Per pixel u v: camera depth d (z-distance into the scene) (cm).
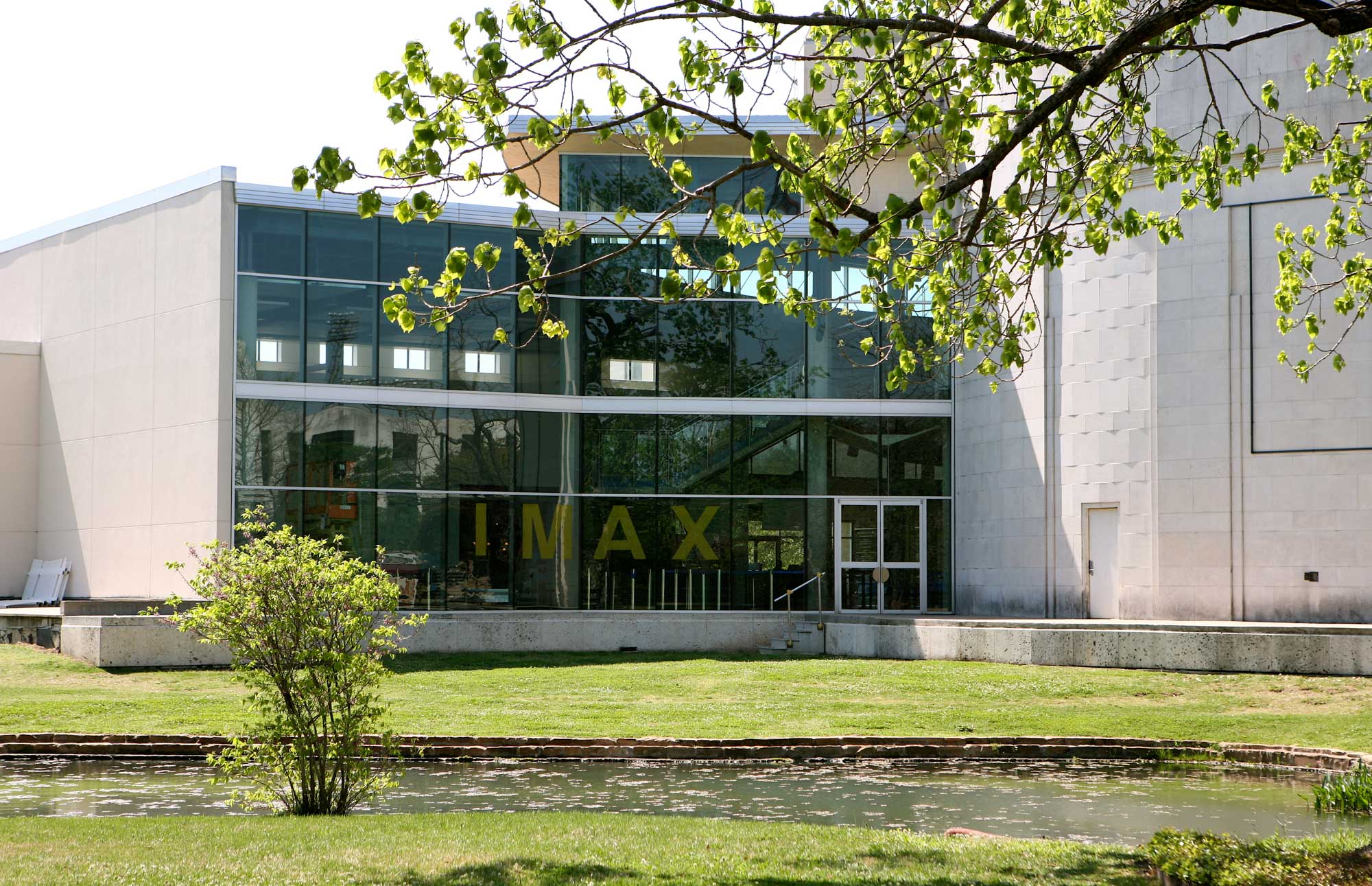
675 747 1753
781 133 3045
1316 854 907
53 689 2220
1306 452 2484
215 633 1264
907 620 2664
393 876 887
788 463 3097
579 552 3025
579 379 3056
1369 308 2438
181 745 1783
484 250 958
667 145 3116
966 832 1170
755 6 1054
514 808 1366
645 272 3091
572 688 2295
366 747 1307
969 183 957
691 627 2916
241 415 2884
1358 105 2445
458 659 2702
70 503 3272
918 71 1043
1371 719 1894
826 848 1020
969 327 1189
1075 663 2369
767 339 3111
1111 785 1551
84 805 1377
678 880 880
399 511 2930
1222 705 2036
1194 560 2570
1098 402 2725
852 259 3106
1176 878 868
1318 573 2462
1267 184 2536
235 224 2916
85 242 3262
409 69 920
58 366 3328
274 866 918
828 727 1891
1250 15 2539
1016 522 2888
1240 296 2555
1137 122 1244
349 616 1290
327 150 876
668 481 3066
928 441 3131
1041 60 1072
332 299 2934
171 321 3019
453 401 2981
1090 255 2748
